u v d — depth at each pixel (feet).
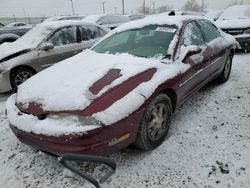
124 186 8.41
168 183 8.41
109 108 8.07
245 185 8.13
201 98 14.83
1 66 16.90
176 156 9.64
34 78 10.60
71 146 7.76
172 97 10.91
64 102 8.29
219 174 8.63
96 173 9.05
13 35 33.81
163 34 12.23
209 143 10.31
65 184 8.69
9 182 9.00
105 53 12.33
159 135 10.23
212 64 13.98
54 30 19.39
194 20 13.76
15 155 10.52
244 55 25.93
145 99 8.93
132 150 10.14
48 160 10.02
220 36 16.14
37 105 8.69
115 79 9.07
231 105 13.69
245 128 11.29
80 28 20.84
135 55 11.68
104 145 7.99
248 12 30.35
